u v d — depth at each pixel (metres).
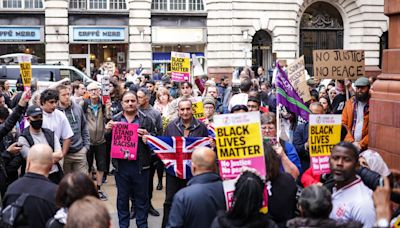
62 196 4.21
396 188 4.47
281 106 7.95
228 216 4.00
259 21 30.47
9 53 27.95
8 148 6.77
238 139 4.87
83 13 28.36
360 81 8.62
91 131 9.69
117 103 10.92
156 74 24.91
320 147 5.65
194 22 30.12
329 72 10.45
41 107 7.11
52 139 6.73
